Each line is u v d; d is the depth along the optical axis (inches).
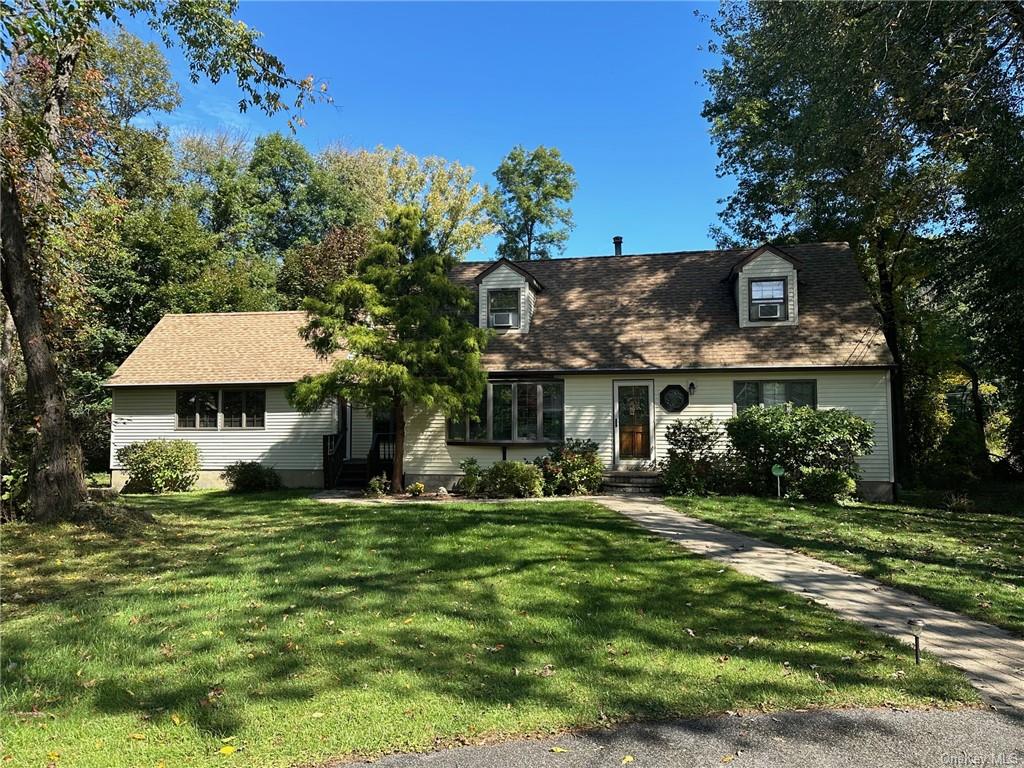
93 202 617.9
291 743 138.6
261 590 258.5
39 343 400.2
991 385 965.8
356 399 560.1
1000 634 208.1
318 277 1221.7
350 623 216.5
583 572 281.9
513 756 133.4
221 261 1120.8
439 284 573.9
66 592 263.4
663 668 176.7
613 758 132.3
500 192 1673.2
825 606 235.0
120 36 1033.5
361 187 1624.0
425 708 153.8
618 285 734.5
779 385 606.9
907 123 493.4
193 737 141.4
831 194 783.7
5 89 353.7
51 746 138.3
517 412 652.7
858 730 142.9
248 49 399.9
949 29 459.5
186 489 723.4
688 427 563.5
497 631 207.9
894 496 573.0
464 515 433.1
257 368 761.6
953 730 142.9
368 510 476.1
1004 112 499.8
